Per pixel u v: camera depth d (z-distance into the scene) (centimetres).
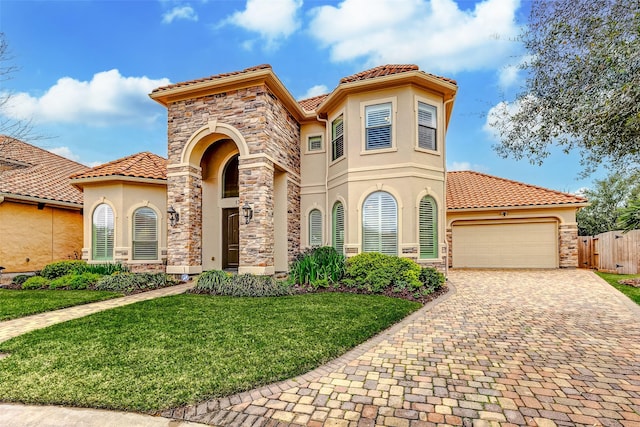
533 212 1917
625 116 591
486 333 676
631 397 416
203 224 1599
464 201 2030
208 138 1401
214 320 741
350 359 541
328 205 1586
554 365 514
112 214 1560
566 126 683
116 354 543
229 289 1069
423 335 664
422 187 1355
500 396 421
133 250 1561
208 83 1315
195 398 408
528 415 379
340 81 1441
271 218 1337
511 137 801
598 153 702
